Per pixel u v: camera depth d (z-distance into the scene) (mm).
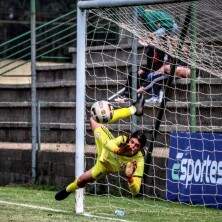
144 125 34594
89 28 39656
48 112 41469
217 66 30766
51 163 36844
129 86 34031
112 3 26953
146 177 32188
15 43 49188
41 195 32500
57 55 47219
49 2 49438
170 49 30516
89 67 39844
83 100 27406
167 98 33531
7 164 39375
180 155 31031
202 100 34656
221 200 29422
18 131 42312
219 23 29219
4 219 24531
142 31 30109
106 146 26469
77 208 26797
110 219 25344
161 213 27484
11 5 51000
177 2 25766
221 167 29547
